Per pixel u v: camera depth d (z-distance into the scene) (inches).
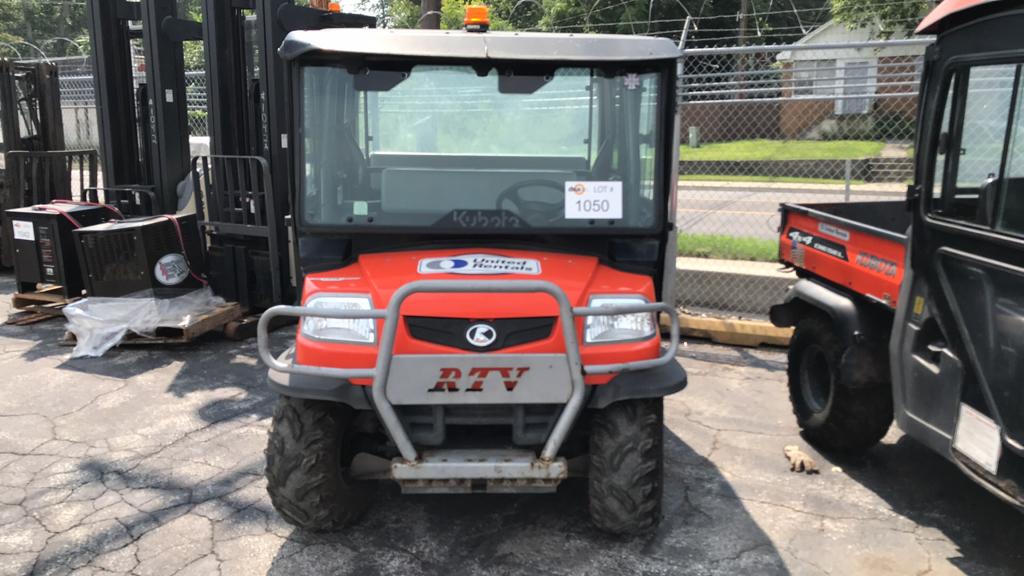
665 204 136.3
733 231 442.3
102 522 150.1
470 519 151.3
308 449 134.5
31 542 143.3
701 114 854.5
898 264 151.4
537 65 133.4
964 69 130.2
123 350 252.2
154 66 286.0
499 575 133.3
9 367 235.8
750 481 167.9
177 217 261.9
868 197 545.0
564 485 164.6
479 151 135.9
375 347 125.2
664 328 267.9
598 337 127.1
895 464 176.1
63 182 332.2
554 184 136.3
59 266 274.1
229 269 271.9
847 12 920.9
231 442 185.5
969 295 128.0
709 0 1263.5
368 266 133.7
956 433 131.4
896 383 148.9
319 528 139.4
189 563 137.0
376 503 157.0
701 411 207.0
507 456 129.6
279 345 258.1
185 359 244.5
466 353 122.2
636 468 132.6
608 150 135.9
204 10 272.8
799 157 740.0
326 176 135.3
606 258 138.3
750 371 238.2
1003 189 121.9
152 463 174.7
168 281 256.7
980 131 126.7
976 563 137.9
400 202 135.9
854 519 152.6
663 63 133.5
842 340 167.6
